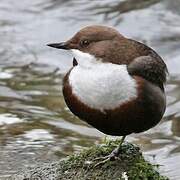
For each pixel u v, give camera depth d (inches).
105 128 394.6
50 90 624.4
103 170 393.7
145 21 745.6
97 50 386.9
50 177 398.6
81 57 389.7
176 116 570.3
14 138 517.3
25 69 675.4
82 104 386.3
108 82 379.6
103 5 786.8
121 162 398.0
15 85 635.5
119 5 781.9
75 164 402.9
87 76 383.2
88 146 512.1
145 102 384.8
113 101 380.8
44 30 750.5
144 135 538.3
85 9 783.7
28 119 557.6
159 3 770.2
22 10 796.0
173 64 668.7
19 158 474.3
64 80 396.5
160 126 553.9
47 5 802.8
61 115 570.9
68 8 790.5
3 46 720.3
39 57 700.7
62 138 523.8
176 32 724.0
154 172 395.2
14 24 766.5
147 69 390.0
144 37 719.7
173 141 527.8
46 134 529.7
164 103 403.5
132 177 388.8
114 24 746.8
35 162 466.6
